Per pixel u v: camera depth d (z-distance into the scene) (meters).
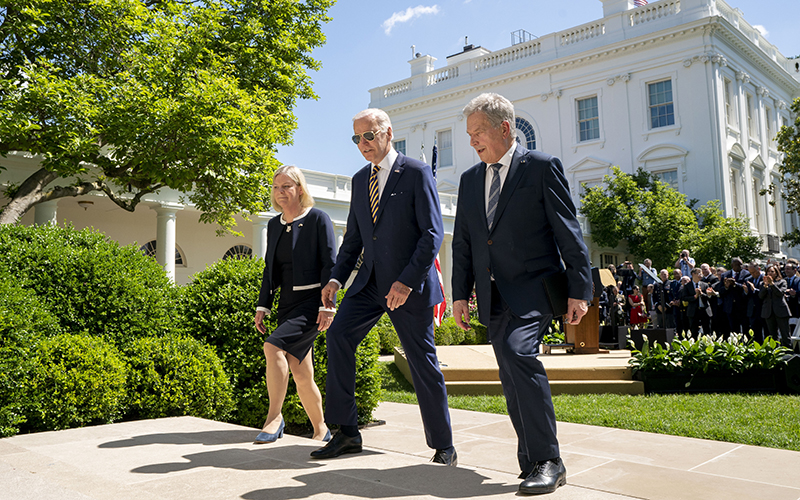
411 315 2.97
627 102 31.02
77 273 4.79
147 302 5.11
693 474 3.47
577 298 2.52
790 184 27.52
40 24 11.18
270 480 2.42
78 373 4.02
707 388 7.08
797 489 3.12
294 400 5.21
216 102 11.23
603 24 32.34
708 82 28.67
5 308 3.93
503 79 35.06
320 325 3.35
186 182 11.75
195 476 2.49
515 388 2.48
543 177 2.64
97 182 12.09
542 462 2.38
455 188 35.69
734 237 24.98
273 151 13.50
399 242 3.01
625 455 4.04
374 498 2.16
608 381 7.38
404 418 6.14
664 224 26.53
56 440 3.33
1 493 2.17
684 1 29.56
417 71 39.72
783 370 6.87
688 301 12.38
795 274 11.10
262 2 14.42
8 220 10.23
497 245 2.69
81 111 10.18
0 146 10.40
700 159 28.67
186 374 4.60
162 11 13.06
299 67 15.43
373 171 3.18
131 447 3.13
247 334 5.27
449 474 2.54
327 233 3.62
